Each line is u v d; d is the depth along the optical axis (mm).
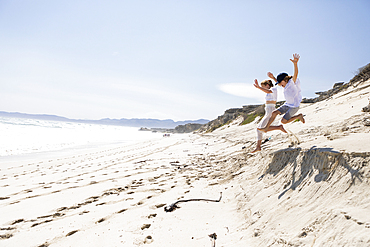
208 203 5844
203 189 7156
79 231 4684
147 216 5242
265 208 4234
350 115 8078
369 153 3062
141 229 4566
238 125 42125
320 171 3777
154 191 7363
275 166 5645
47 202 6824
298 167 4484
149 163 13531
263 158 7250
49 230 4809
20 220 5488
